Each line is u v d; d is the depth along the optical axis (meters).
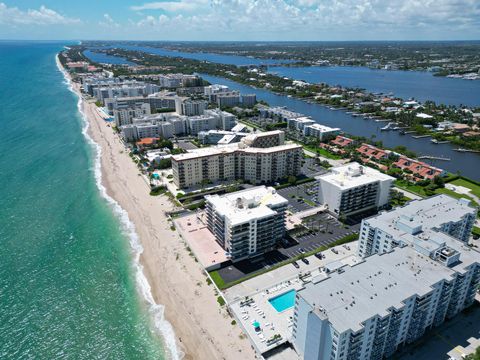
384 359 132.38
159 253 196.50
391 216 181.00
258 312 152.62
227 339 141.50
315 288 128.38
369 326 115.94
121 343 142.88
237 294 164.25
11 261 189.75
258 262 188.38
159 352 138.25
